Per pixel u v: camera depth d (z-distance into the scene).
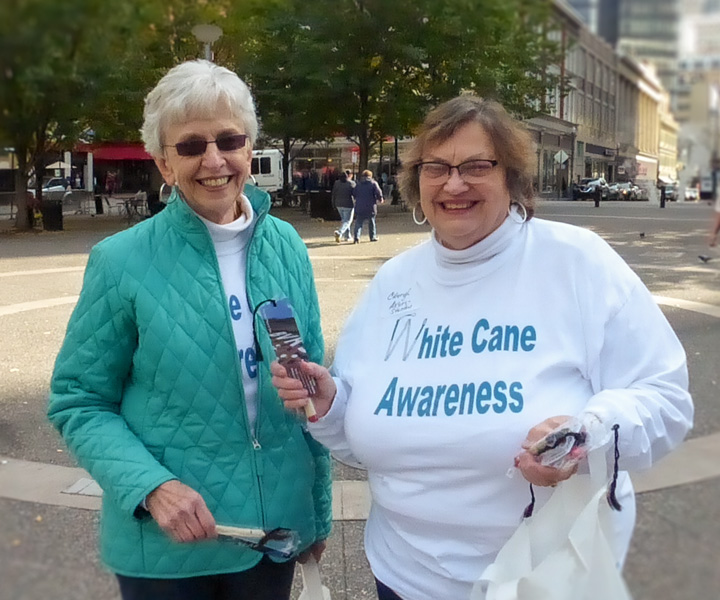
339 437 1.67
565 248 1.46
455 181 1.47
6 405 4.07
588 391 1.43
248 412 1.59
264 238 1.68
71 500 2.27
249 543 1.54
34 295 7.38
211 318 1.54
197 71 1.52
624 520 1.25
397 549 1.59
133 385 1.58
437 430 1.45
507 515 1.43
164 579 1.53
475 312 1.50
